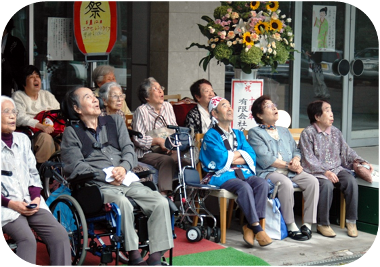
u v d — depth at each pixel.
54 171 4.39
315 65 8.87
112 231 4.30
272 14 6.07
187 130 5.28
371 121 9.55
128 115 6.13
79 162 4.47
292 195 5.32
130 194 4.45
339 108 9.19
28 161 4.21
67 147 4.55
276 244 5.18
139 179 4.73
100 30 7.39
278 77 8.65
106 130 4.79
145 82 5.73
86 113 4.64
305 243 5.24
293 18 8.56
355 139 9.43
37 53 7.22
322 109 5.60
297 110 8.78
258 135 5.50
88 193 4.25
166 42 7.63
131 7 7.77
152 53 7.83
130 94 7.93
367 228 5.64
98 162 4.62
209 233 5.14
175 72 7.69
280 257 4.81
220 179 5.16
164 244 4.30
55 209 4.42
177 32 7.65
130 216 4.20
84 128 4.68
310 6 8.69
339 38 9.00
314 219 5.36
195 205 5.41
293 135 6.20
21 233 3.95
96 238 4.73
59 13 7.31
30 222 4.09
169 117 5.88
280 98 8.70
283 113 6.12
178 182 5.63
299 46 8.66
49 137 5.73
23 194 4.13
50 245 4.08
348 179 5.51
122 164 4.65
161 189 5.35
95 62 7.62
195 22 7.76
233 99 6.11
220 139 5.28
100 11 7.36
